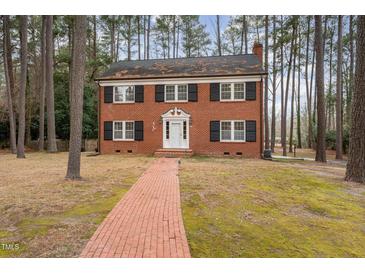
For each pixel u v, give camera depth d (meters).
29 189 7.69
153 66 21.66
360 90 9.79
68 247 4.00
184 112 19.27
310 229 5.17
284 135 24.81
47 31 21.17
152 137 19.75
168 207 6.02
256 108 18.33
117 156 18.39
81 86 9.39
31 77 27.06
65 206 6.02
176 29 36.47
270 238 4.65
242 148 18.53
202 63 21.11
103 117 20.39
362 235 5.02
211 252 4.04
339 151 20.81
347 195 7.93
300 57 29.88
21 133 17.78
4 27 22.50
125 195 7.05
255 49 21.36
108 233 4.51
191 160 16.12
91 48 32.19
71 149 9.33
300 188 8.57
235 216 5.65
